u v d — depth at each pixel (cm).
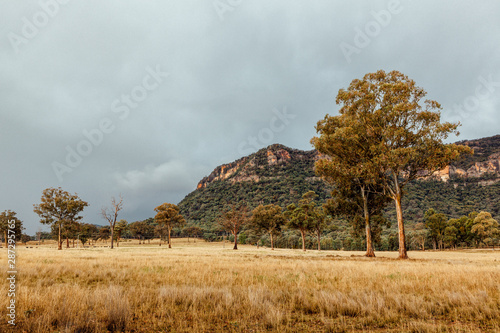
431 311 652
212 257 2703
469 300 696
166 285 892
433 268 1515
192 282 1002
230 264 1738
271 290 828
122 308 566
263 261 2142
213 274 1207
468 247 10994
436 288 871
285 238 11988
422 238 10531
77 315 562
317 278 1166
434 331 497
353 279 1098
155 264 1723
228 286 896
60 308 574
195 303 694
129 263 1758
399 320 587
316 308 688
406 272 1312
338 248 10962
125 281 1078
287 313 633
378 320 585
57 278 1108
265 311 616
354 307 650
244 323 559
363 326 556
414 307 632
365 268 1512
